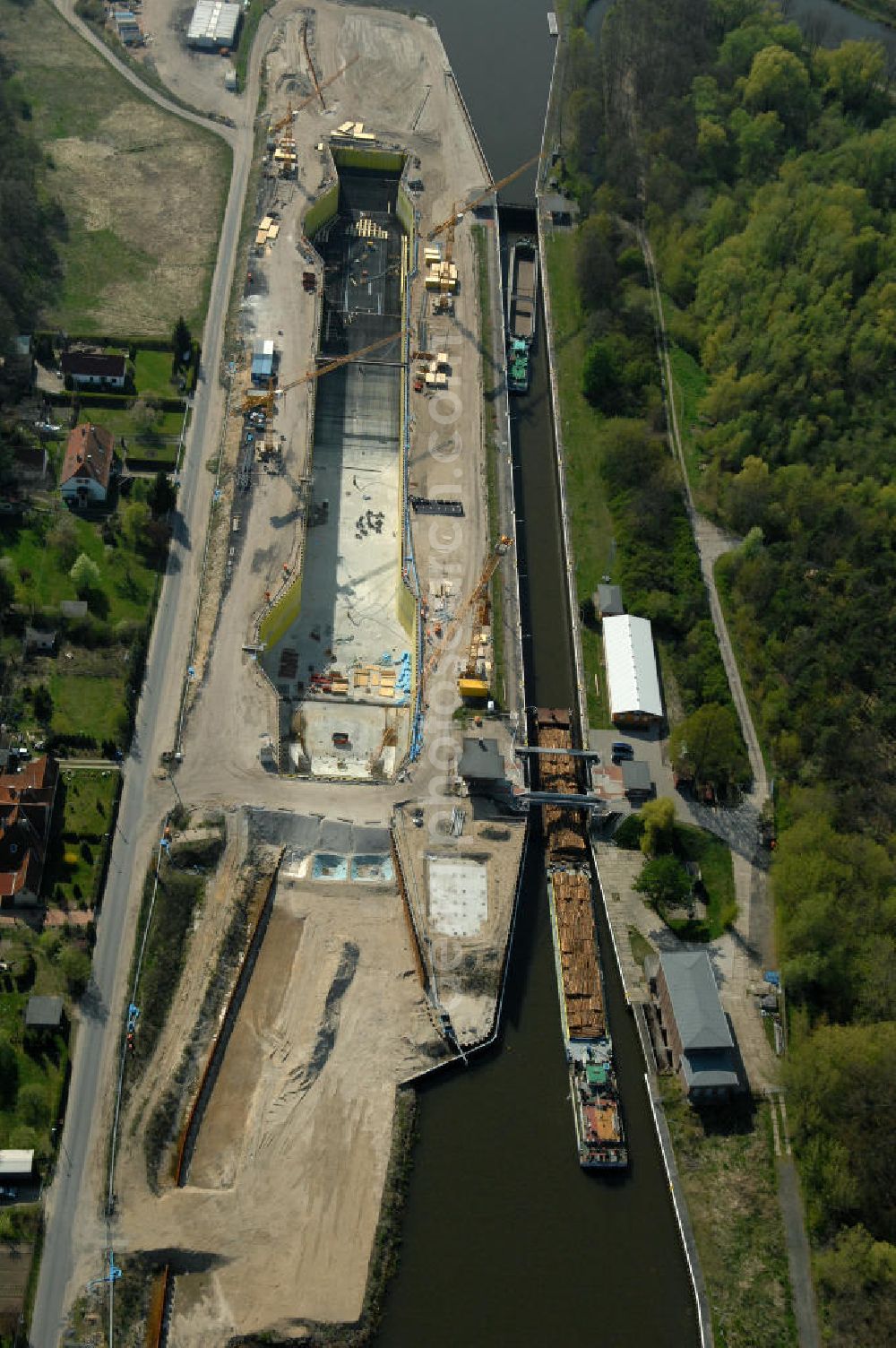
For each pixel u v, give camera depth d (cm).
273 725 19475
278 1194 15425
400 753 19950
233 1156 15662
